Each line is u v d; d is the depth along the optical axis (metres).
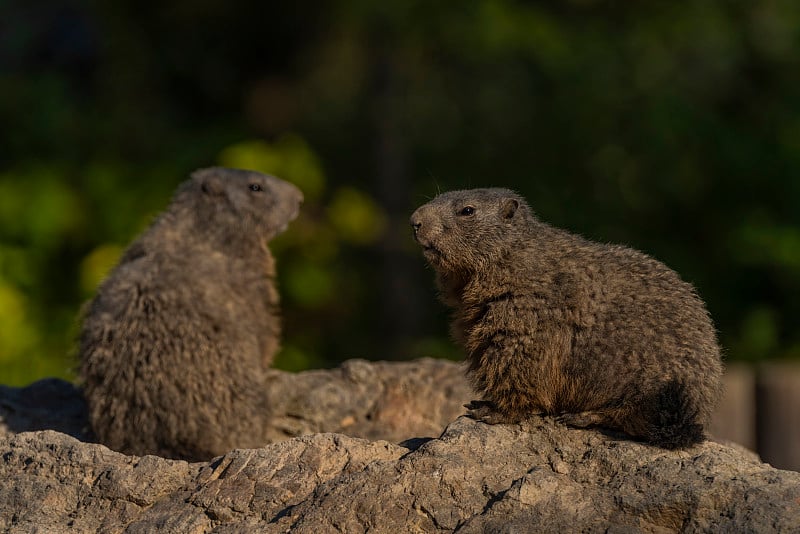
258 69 21.56
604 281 6.73
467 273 7.19
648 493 6.02
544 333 6.72
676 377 6.45
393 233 20.98
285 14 21.00
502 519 5.99
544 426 6.74
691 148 19.23
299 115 21.81
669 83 20.80
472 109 22.11
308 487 6.48
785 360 17.00
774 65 20.55
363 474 6.36
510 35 20.16
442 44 21.27
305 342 18.98
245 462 6.64
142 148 19.23
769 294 18.12
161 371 8.97
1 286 15.54
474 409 7.03
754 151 18.94
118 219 16.97
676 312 6.62
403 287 20.97
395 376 10.33
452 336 7.35
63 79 19.56
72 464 6.92
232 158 17.09
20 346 15.47
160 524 6.36
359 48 21.88
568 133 20.83
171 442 8.95
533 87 21.48
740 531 5.66
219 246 10.09
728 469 6.07
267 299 10.09
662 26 21.09
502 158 21.53
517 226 7.16
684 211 19.28
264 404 9.40
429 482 6.26
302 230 17.73
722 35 20.80
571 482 6.26
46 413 9.65
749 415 12.98
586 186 20.52
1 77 18.98
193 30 21.08
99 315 9.20
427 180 21.78
